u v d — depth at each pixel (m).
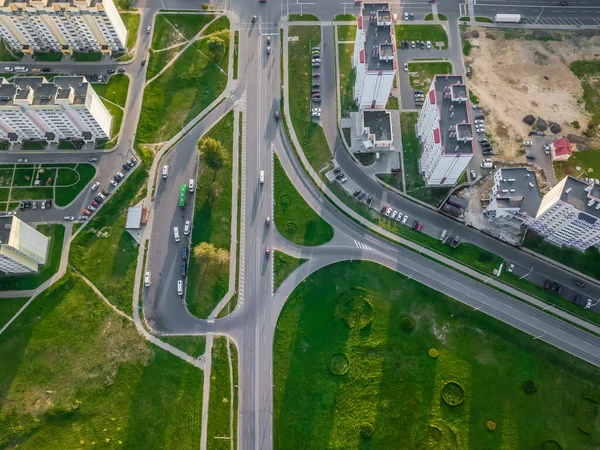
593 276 164.12
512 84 190.88
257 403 151.38
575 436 145.50
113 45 194.75
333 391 151.50
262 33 199.38
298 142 182.75
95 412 150.00
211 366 155.12
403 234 169.62
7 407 149.50
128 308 161.50
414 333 157.38
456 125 154.75
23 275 164.00
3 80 165.50
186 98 189.00
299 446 146.50
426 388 151.25
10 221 148.38
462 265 165.38
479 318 158.88
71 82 166.38
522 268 164.88
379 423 148.12
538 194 162.50
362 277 164.25
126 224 169.62
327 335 157.62
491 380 151.88
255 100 188.88
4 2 178.25
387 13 169.62
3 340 156.88
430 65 194.25
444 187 176.00
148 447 146.75
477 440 145.75
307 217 172.25
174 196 175.38
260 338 158.38
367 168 179.12
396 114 186.75
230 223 171.62
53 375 153.62
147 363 155.00
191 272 165.62
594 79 190.88
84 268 165.88
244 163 179.62
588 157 177.88
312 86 190.00
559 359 153.75
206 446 147.38
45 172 177.88
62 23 184.25
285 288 163.75
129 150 181.25
